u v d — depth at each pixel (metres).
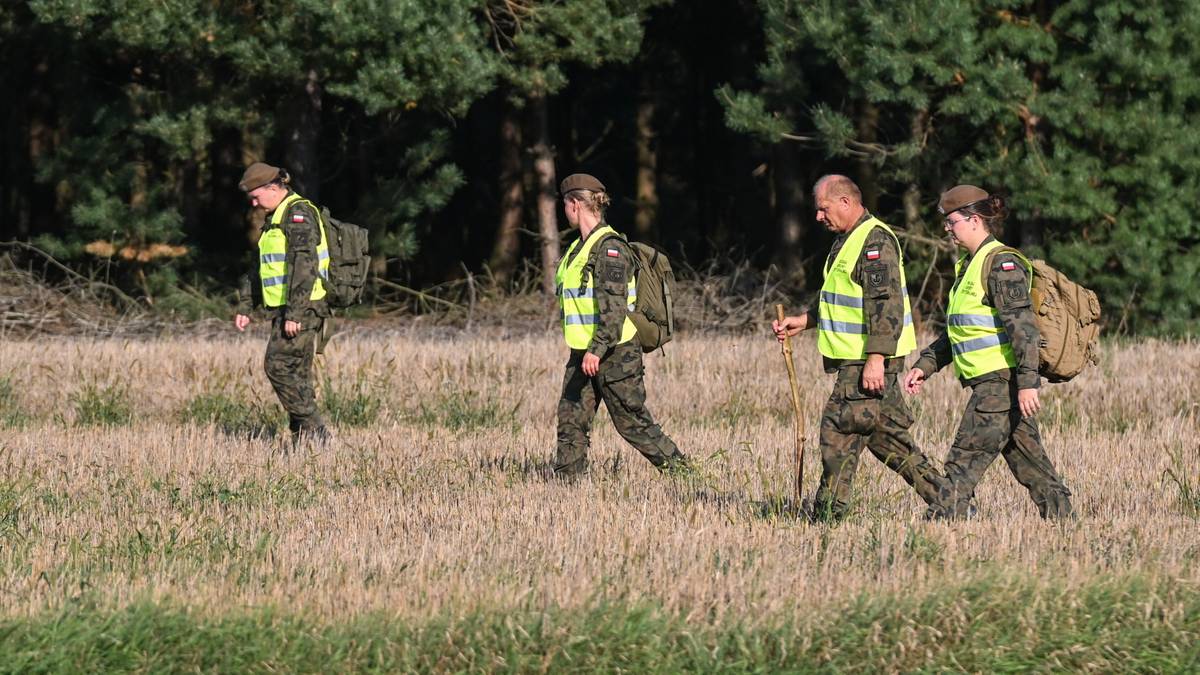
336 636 18.72
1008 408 25.08
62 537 25.27
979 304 24.92
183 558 23.31
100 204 73.81
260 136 77.81
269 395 45.81
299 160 76.62
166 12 67.56
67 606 19.11
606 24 74.19
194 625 18.84
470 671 18.42
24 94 92.38
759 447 36.56
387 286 91.75
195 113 71.81
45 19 66.56
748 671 18.77
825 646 19.17
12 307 68.56
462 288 86.75
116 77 81.19
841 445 25.42
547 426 41.12
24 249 79.69
